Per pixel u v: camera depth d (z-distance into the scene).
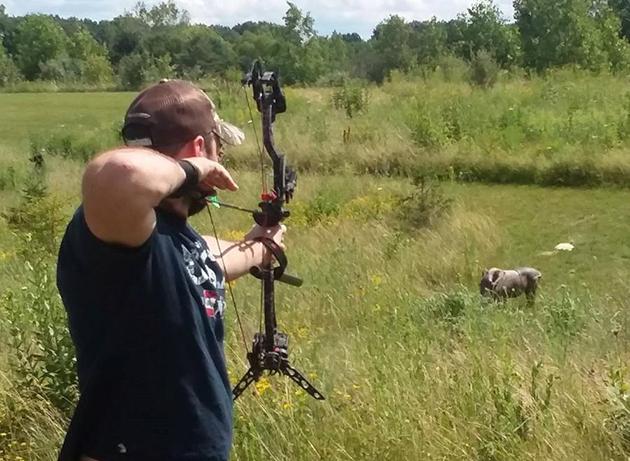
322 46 67.75
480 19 42.88
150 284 2.13
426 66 33.94
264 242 2.69
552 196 14.80
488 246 11.56
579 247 11.88
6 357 5.42
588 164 15.48
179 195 2.17
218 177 2.26
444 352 6.17
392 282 9.41
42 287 5.61
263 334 2.75
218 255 2.56
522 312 8.02
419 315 7.98
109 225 2.01
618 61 37.03
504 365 5.09
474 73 30.42
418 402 4.73
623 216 13.25
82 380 2.22
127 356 2.16
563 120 18.45
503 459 4.25
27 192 11.02
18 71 80.31
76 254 2.14
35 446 4.59
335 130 19.66
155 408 2.18
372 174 17.09
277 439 4.38
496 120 18.97
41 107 46.38
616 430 4.45
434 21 48.66
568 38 38.59
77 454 2.25
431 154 16.97
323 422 4.54
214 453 2.22
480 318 7.38
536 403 4.60
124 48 96.12
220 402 2.25
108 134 23.86
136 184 1.98
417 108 21.17
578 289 10.06
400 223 12.41
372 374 5.14
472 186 15.91
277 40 63.97
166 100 2.31
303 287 8.84
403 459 4.27
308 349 6.29
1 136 31.33
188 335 2.19
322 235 11.87
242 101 28.30
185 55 68.00
